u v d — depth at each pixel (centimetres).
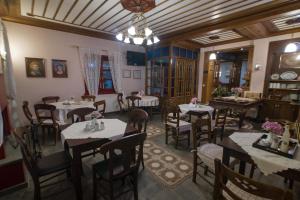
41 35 412
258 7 299
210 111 351
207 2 284
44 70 423
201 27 420
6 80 309
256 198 123
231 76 838
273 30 439
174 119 329
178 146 309
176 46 551
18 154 198
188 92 633
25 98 406
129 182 203
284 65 458
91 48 493
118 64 557
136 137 151
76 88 484
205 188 196
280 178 218
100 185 178
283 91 468
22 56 393
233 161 176
